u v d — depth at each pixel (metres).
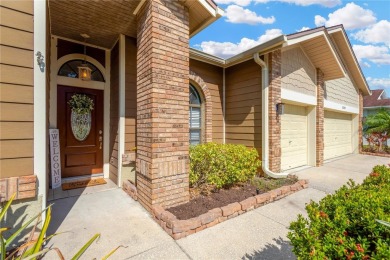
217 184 3.94
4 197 2.12
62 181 4.84
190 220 2.77
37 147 2.36
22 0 2.27
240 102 5.87
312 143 7.25
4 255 1.53
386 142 11.59
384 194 1.82
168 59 3.35
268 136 5.14
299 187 4.53
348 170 6.64
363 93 11.84
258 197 3.62
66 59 4.80
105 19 3.98
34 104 2.34
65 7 3.58
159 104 3.22
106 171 5.38
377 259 1.13
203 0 3.53
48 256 2.25
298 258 1.36
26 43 2.29
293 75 6.11
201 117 5.92
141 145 3.58
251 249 2.42
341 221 1.48
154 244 2.49
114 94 5.07
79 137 5.07
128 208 3.48
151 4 3.20
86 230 2.78
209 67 6.00
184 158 3.52
